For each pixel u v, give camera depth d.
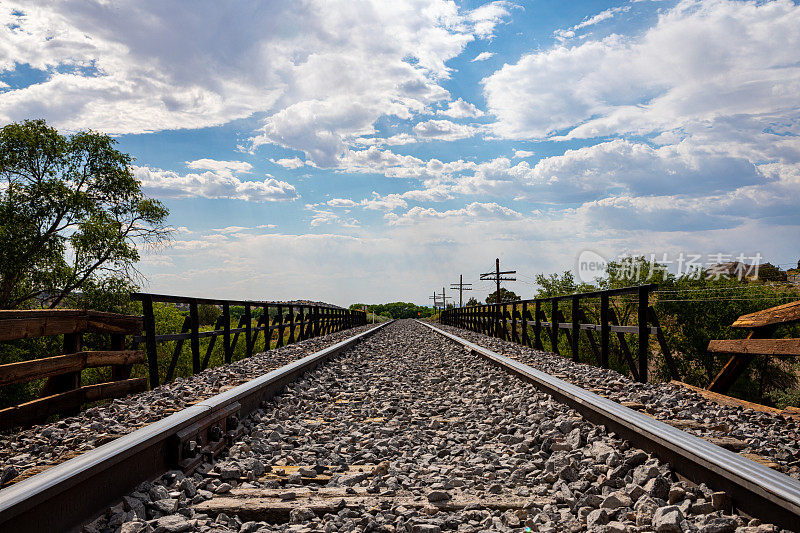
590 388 6.17
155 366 7.28
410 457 4.34
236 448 4.42
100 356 5.95
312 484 3.73
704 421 4.40
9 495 2.37
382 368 10.66
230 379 7.16
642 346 7.02
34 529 2.46
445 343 16.89
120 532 2.69
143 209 23.09
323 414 6.21
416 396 7.34
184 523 2.78
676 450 3.15
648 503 2.80
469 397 7.11
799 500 2.27
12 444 3.96
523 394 6.49
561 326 10.46
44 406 5.03
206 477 3.72
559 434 4.54
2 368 4.43
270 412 6.00
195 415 4.05
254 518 3.05
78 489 2.74
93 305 20.02
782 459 3.34
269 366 8.88
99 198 23.08
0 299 19.70
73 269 20.34
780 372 15.88
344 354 13.09
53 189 20.47
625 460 3.48
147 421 4.39
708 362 17.14
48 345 18.20
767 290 16.20
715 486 2.85
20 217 19.97
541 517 2.86
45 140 20.67
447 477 3.73
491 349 12.42
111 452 2.99
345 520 2.90
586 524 2.77
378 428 5.36
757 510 2.54
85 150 22.03
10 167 20.38
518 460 4.05
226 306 10.16
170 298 7.79
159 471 3.52
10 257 19.31
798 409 5.00
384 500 3.24
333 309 24.91
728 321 16.75
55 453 3.51
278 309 14.66
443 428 5.46
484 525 2.89
